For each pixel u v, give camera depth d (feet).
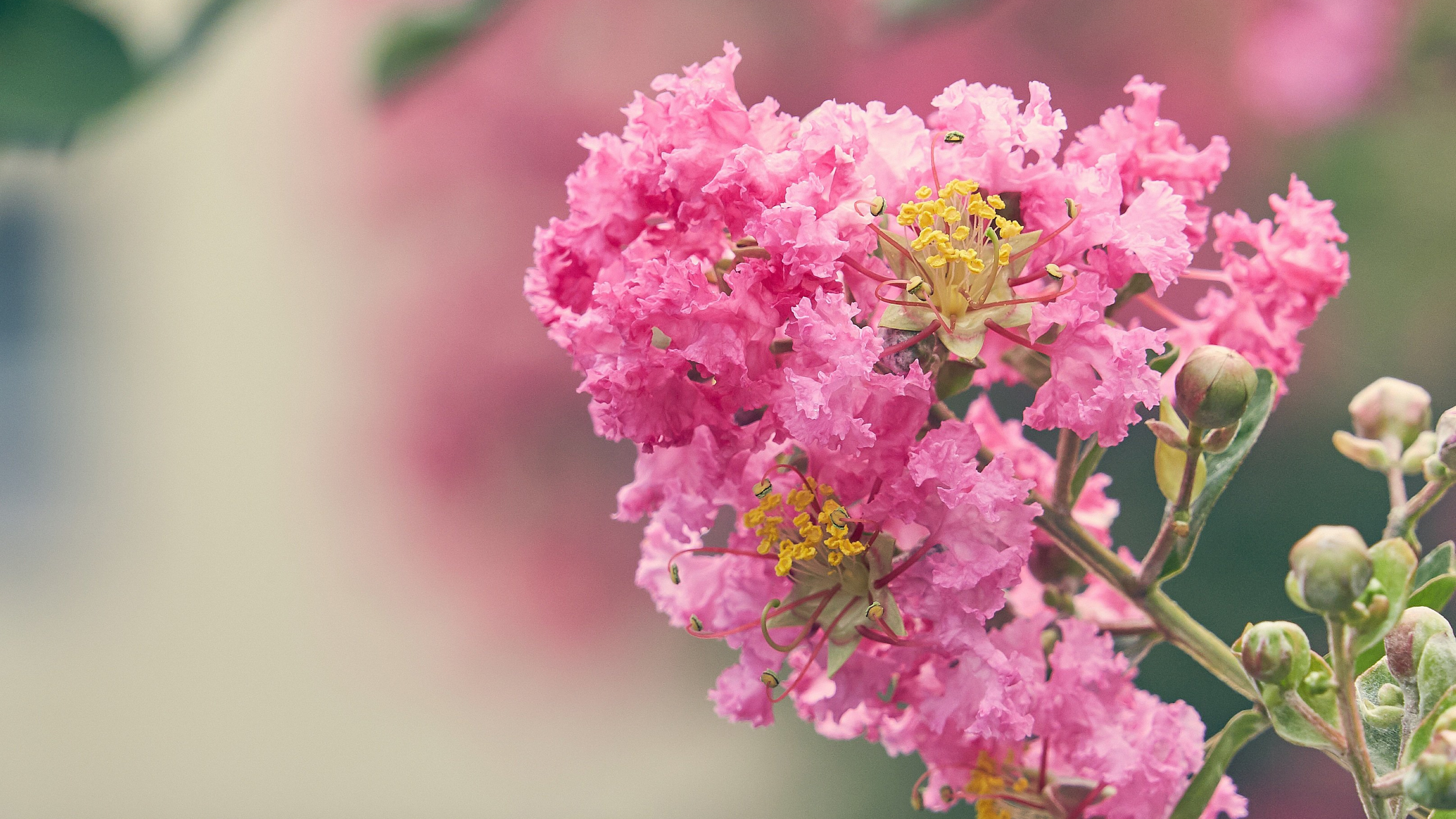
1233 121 4.06
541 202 5.23
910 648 1.78
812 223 1.73
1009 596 1.86
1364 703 1.79
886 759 4.60
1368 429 1.86
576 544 5.39
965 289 1.77
